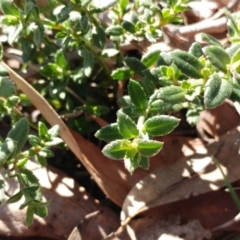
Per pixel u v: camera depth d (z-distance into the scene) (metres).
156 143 0.12
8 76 0.15
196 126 0.18
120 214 0.16
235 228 0.15
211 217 0.15
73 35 0.15
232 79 0.12
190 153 0.16
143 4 0.16
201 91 0.13
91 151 0.17
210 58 0.11
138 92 0.13
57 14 0.15
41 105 0.16
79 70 0.17
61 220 0.16
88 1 0.14
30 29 0.15
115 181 0.16
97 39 0.15
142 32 0.16
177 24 0.19
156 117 0.12
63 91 0.18
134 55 0.20
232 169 0.16
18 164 0.13
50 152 0.13
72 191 0.16
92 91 0.19
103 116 0.19
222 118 0.17
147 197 0.16
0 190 0.11
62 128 0.16
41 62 0.19
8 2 0.14
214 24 0.19
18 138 0.12
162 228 0.15
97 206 0.16
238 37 0.13
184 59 0.12
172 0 0.15
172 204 0.16
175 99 0.12
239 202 0.15
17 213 0.15
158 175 0.16
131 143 0.12
